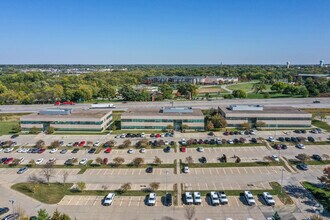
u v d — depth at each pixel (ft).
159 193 243.81
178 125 432.25
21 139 396.16
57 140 387.55
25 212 214.28
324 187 249.55
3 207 220.23
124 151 344.69
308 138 372.38
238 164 301.43
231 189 248.93
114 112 563.48
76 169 294.46
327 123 456.86
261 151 338.75
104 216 210.38
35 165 305.32
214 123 430.20
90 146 363.15
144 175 279.08
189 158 303.48
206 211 215.51
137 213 214.07
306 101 637.71
